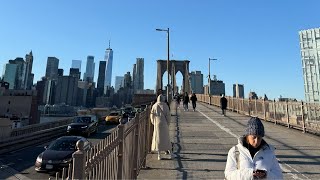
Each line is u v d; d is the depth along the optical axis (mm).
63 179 2686
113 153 4250
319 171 7328
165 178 6598
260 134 2996
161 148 8484
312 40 98312
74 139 12570
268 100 20734
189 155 9180
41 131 21578
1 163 12930
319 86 95000
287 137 13328
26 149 17703
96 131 27484
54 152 11273
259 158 3010
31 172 11109
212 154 9336
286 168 7629
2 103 76188
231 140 12156
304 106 15266
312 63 97875
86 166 2852
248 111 25359
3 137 17109
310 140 12445
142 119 7875
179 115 25688
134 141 6430
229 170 3078
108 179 3873
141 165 7473
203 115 25703
